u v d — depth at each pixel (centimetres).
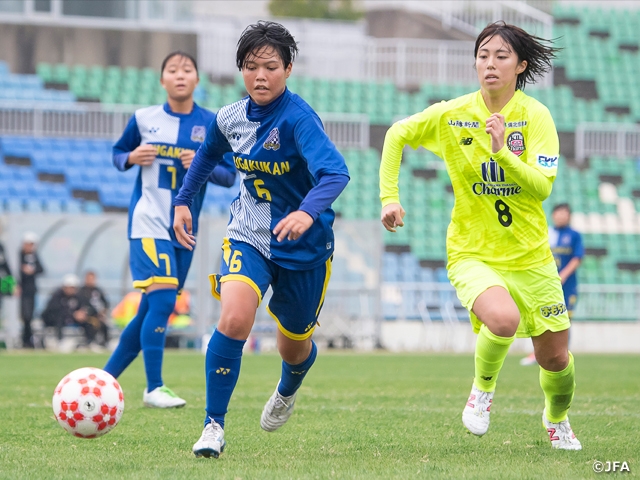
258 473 1405
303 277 1661
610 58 11969
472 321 1791
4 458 1609
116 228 6662
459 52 11600
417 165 9969
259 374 4044
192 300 6719
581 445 1836
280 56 1589
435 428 2109
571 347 7988
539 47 1750
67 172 8881
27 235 6250
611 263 9106
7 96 9819
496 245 1773
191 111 2623
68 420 1600
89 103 10119
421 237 9050
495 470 1475
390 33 13650
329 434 1988
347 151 9788
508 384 3556
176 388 3234
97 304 6394
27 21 10138
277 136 1612
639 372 4531
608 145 10488
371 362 5262
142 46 10400
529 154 1734
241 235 1669
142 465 1517
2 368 4334
